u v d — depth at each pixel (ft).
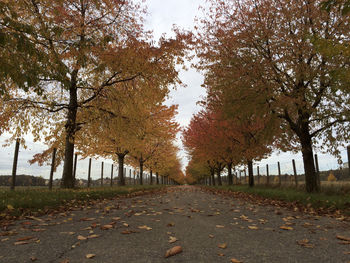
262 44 33.76
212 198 33.01
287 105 28.91
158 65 33.04
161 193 44.01
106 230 11.69
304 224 13.74
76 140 45.11
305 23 30.25
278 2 31.17
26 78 16.26
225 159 71.26
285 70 30.86
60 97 45.09
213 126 52.60
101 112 39.24
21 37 14.93
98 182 70.95
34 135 39.65
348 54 19.26
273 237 10.77
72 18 27.48
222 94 37.93
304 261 7.59
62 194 26.00
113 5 31.22
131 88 39.06
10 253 8.14
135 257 7.80
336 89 27.76
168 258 7.75
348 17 26.73
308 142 34.47
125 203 24.22
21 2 19.19
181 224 13.48
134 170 101.04
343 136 32.35
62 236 10.48
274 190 41.11
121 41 33.04
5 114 34.96
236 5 35.14
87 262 7.30
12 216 15.20
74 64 33.58
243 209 21.03
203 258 7.79
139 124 41.98
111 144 56.34
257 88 31.09
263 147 47.21
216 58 35.45
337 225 13.76
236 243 9.70
